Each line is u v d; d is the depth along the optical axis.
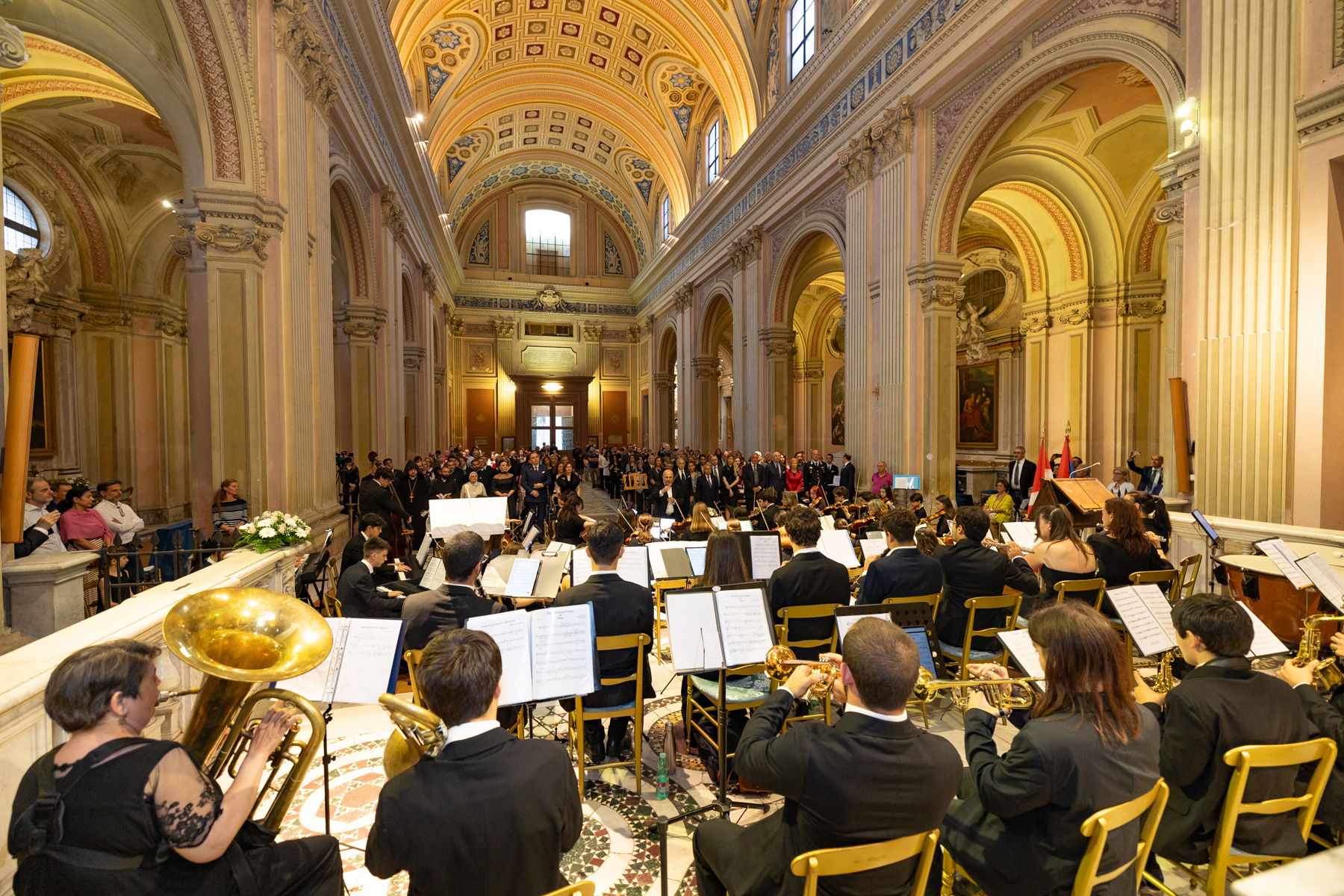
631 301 31.55
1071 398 13.83
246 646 2.12
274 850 1.95
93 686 1.64
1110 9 7.26
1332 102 5.07
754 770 1.91
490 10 18.14
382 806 1.70
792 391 27.00
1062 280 14.02
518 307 30.36
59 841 1.57
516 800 1.72
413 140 14.77
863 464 12.06
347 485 11.29
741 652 3.03
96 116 9.69
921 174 10.48
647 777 3.65
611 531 3.58
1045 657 2.00
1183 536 6.07
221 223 6.56
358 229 12.23
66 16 5.88
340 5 9.26
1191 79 6.21
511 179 29.56
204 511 6.65
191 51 6.21
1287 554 3.69
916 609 3.57
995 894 2.02
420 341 18.62
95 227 11.58
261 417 6.88
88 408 11.64
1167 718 2.30
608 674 3.49
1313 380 5.25
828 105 13.17
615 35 20.08
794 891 1.80
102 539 6.23
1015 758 1.89
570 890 1.63
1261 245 5.55
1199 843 2.28
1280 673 2.69
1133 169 11.93
